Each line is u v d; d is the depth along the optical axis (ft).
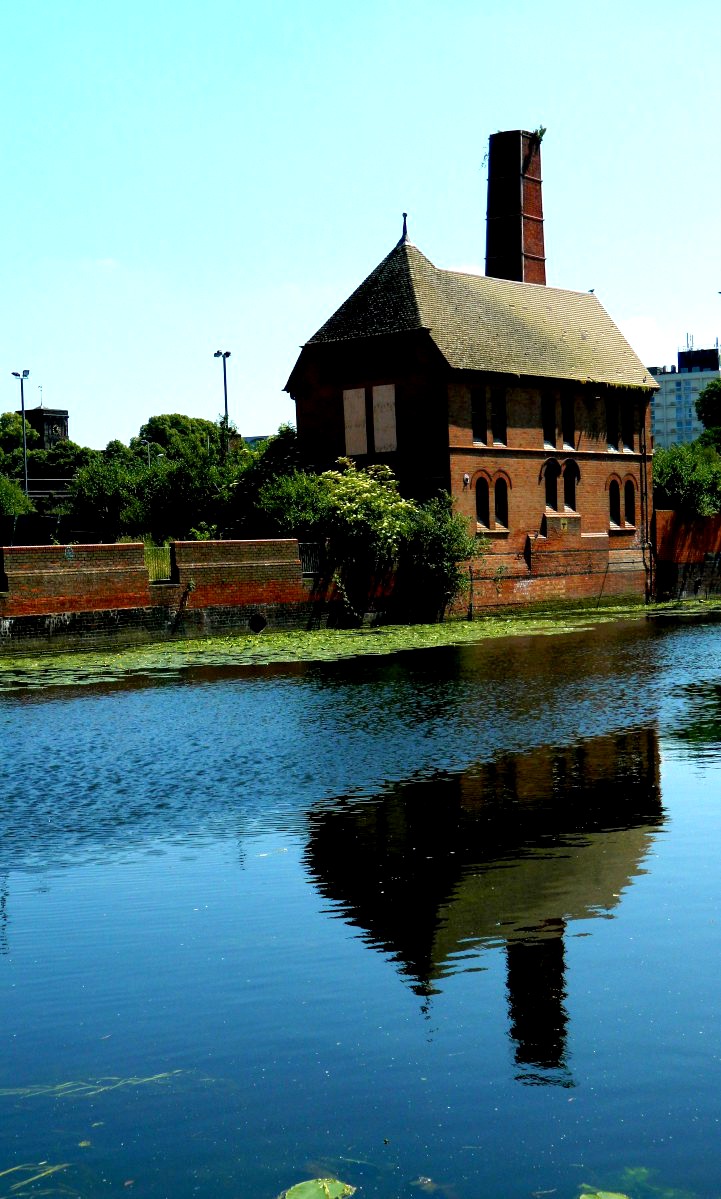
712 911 31.73
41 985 27.84
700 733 61.21
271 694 81.30
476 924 31.27
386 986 27.17
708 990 26.40
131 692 84.07
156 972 28.48
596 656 102.42
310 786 50.70
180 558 123.75
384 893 34.42
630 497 187.73
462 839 40.65
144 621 120.06
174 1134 21.01
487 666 96.07
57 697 82.28
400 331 156.76
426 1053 23.77
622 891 33.76
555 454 172.55
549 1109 21.52
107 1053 24.20
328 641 120.57
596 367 181.78
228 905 33.73
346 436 163.22
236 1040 24.59
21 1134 21.15
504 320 171.73
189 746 61.52
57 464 398.62
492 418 163.63
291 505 141.69
